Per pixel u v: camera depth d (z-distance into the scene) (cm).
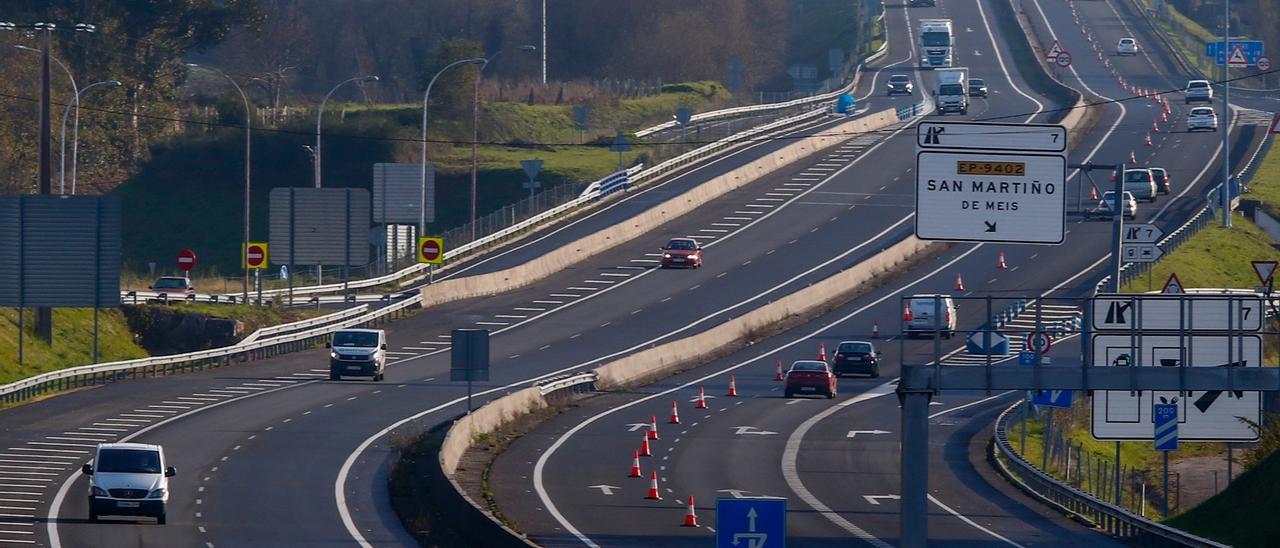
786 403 19800
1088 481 15050
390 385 19662
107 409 17150
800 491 13975
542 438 16788
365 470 14188
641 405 19488
